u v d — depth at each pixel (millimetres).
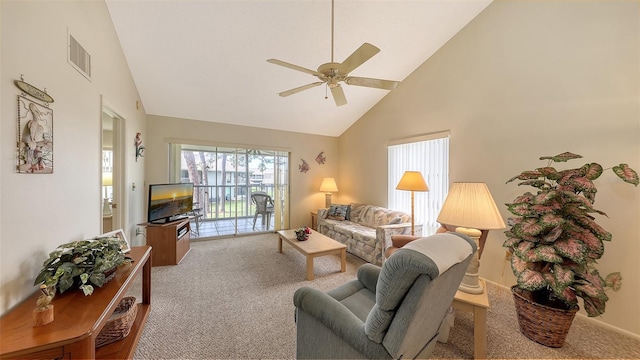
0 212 1107
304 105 4383
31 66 1304
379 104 4465
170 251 3207
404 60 3500
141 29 2604
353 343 1069
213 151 4676
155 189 3225
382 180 4434
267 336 1780
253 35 2773
